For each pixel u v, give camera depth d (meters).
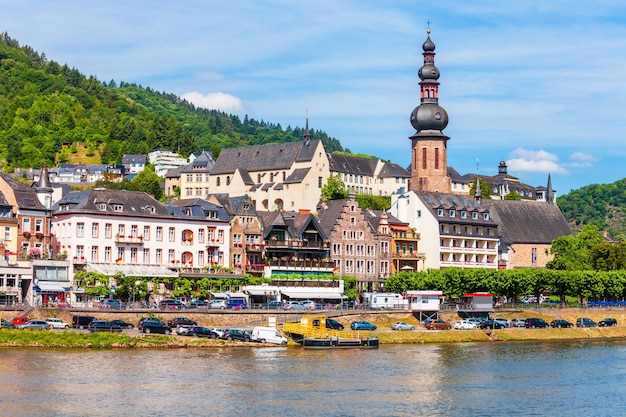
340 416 110.44
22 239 193.62
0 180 197.50
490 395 126.50
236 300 196.38
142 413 109.31
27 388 120.06
